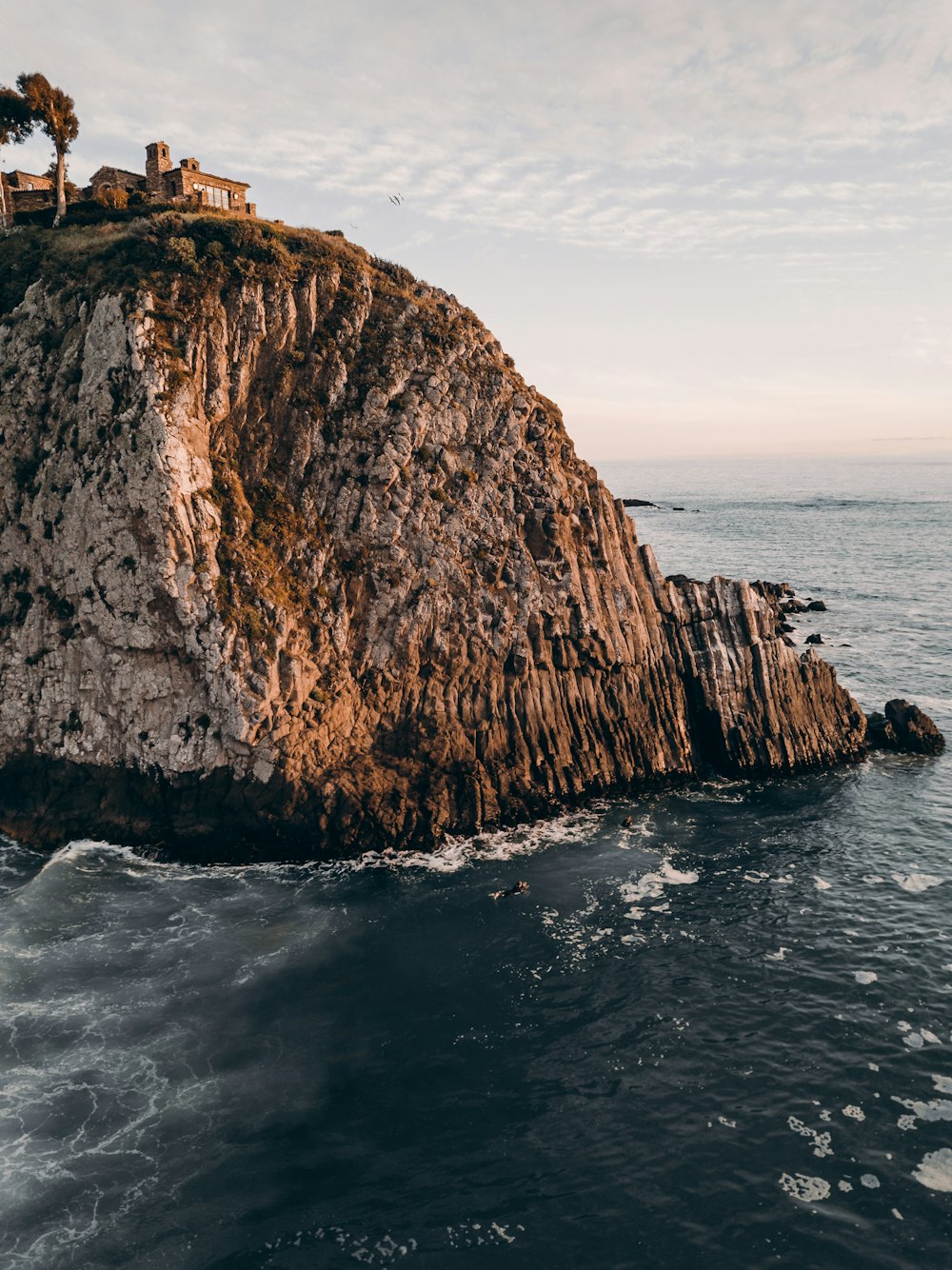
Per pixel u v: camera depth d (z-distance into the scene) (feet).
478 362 209.36
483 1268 88.48
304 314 193.47
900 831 179.63
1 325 195.11
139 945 139.23
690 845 174.40
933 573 476.13
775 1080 113.39
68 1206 94.07
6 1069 112.68
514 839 176.24
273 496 185.68
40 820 173.99
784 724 209.97
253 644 169.89
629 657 206.08
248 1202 95.45
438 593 191.01
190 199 229.86
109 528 171.73
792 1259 89.25
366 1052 117.60
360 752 180.96
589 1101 110.11
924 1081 112.57
